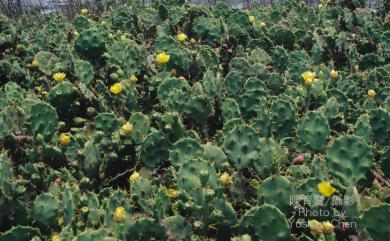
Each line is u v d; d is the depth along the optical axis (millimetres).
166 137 3377
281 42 5656
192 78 4605
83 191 3242
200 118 3807
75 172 3410
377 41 6004
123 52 4637
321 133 3393
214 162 3111
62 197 3023
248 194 3066
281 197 2738
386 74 4945
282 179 2742
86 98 4281
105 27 6250
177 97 3779
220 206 2738
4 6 8961
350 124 3984
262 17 6688
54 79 4668
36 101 4031
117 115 4215
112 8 8000
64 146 3496
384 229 2441
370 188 3039
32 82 4945
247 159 2992
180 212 2918
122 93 4172
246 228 2666
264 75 4562
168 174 3232
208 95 3986
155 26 6211
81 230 2908
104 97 4289
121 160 3547
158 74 4320
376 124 3400
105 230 2623
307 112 3766
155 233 2656
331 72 4621
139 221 2631
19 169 3365
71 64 4691
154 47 5227
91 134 3998
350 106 4375
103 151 3521
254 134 3008
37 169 3223
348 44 5988
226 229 2756
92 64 4770
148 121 3600
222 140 3576
